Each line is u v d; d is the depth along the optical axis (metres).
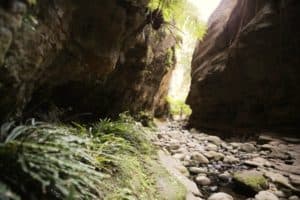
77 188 1.85
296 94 6.62
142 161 3.52
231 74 8.15
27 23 1.92
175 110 14.73
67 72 3.34
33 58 2.14
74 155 2.14
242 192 3.71
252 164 4.91
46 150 1.82
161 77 7.94
